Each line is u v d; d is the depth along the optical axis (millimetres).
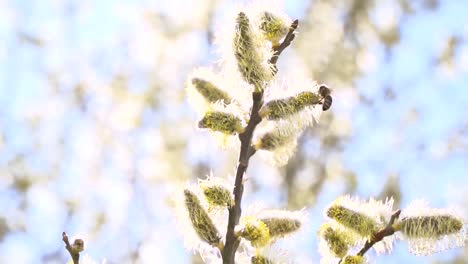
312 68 2381
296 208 2230
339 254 936
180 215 935
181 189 935
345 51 2447
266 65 927
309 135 2350
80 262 924
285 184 2271
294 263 928
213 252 958
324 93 943
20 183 2441
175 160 2412
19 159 2531
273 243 937
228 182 943
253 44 925
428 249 917
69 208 2398
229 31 927
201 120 953
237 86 938
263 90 947
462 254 1896
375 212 931
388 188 2328
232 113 952
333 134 2389
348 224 931
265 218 937
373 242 930
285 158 962
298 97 942
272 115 943
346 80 2434
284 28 944
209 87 963
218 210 933
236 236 926
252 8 945
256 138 960
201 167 2363
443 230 915
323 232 939
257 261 920
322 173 2318
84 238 927
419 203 925
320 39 2404
